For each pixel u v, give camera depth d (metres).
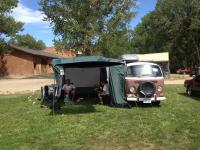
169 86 30.06
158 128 11.93
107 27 41.34
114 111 16.00
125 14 41.66
